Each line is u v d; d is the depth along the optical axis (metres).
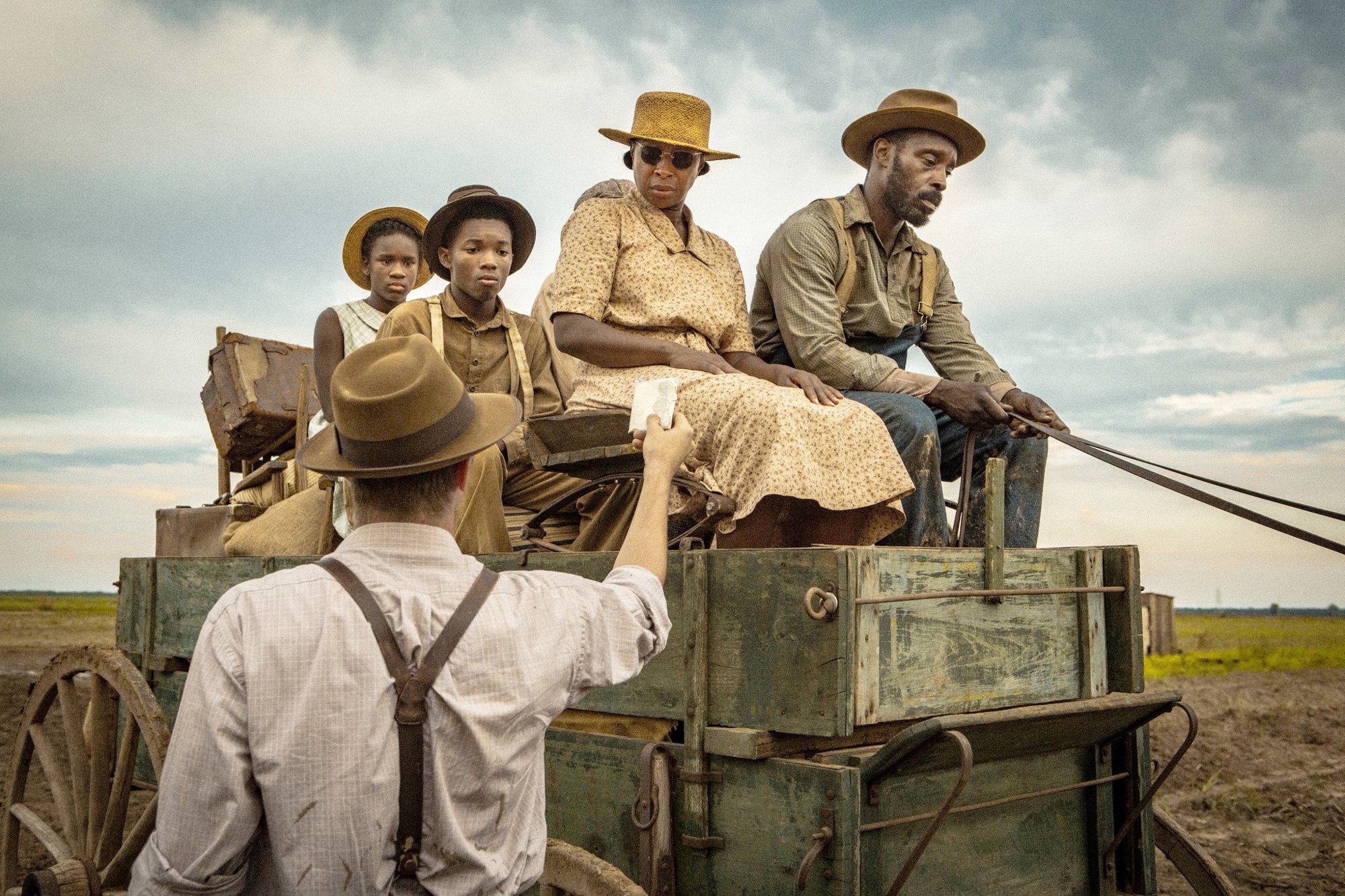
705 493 2.89
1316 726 10.05
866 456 3.03
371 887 1.62
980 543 3.83
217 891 1.62
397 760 1.64
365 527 1.80
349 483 1.85
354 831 1.60
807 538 3.27
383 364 1.80
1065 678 2.81
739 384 3.03
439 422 1.79
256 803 1.62
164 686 4.09
